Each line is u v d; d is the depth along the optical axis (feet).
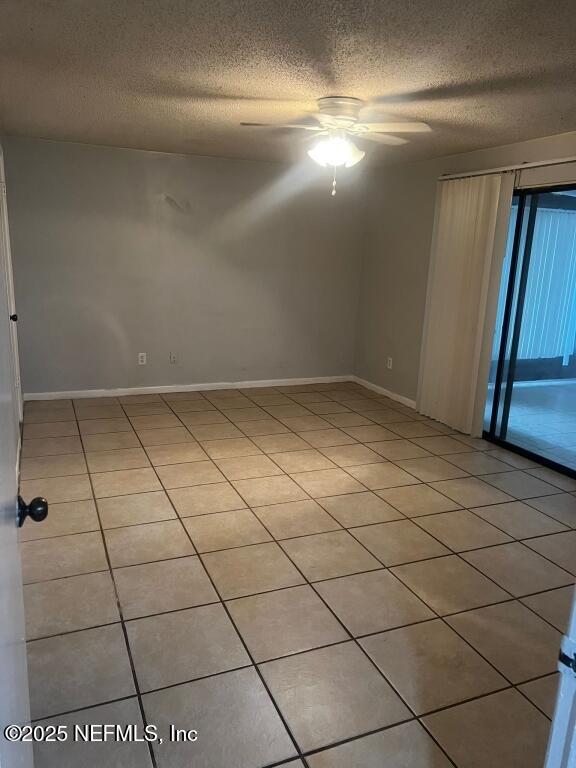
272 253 18.78
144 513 10.28
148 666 6.59
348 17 6.78
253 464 12.87
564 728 2.62
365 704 6.18
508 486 12.14
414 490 11.76
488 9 6.44
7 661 3.17
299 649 6.97
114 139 14.98
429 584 8.43
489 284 14.19
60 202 15.94
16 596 3.92
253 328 19.19
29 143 15.28
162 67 8.91
